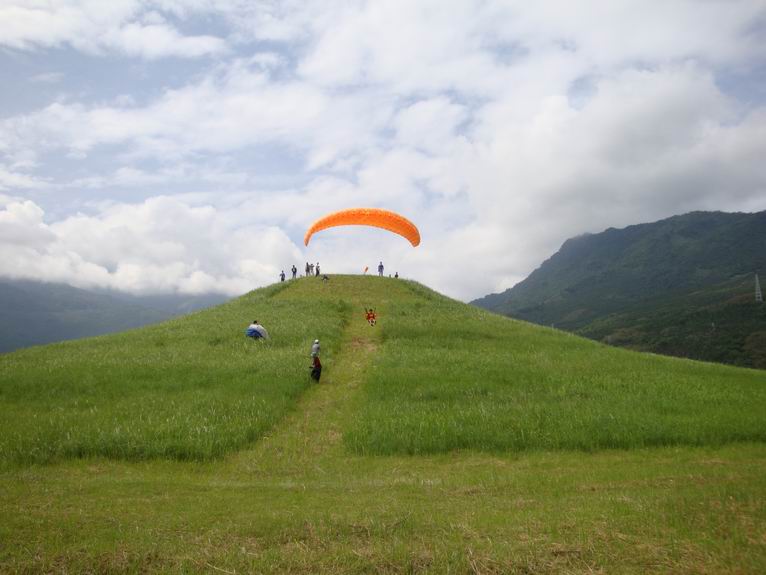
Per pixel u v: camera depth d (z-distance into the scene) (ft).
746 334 481.87
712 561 24.88
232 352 99.45
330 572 25.17
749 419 62.90
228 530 30.37
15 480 43.86
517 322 145.07
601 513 32.04
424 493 39.73
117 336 119.85
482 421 61.82
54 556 26.76
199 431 57.26
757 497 33.86
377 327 128.77
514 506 35.42
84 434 55.57
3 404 68.54
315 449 57.11
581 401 70.64
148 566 26.11
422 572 25.08
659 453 54.19
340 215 171.32
